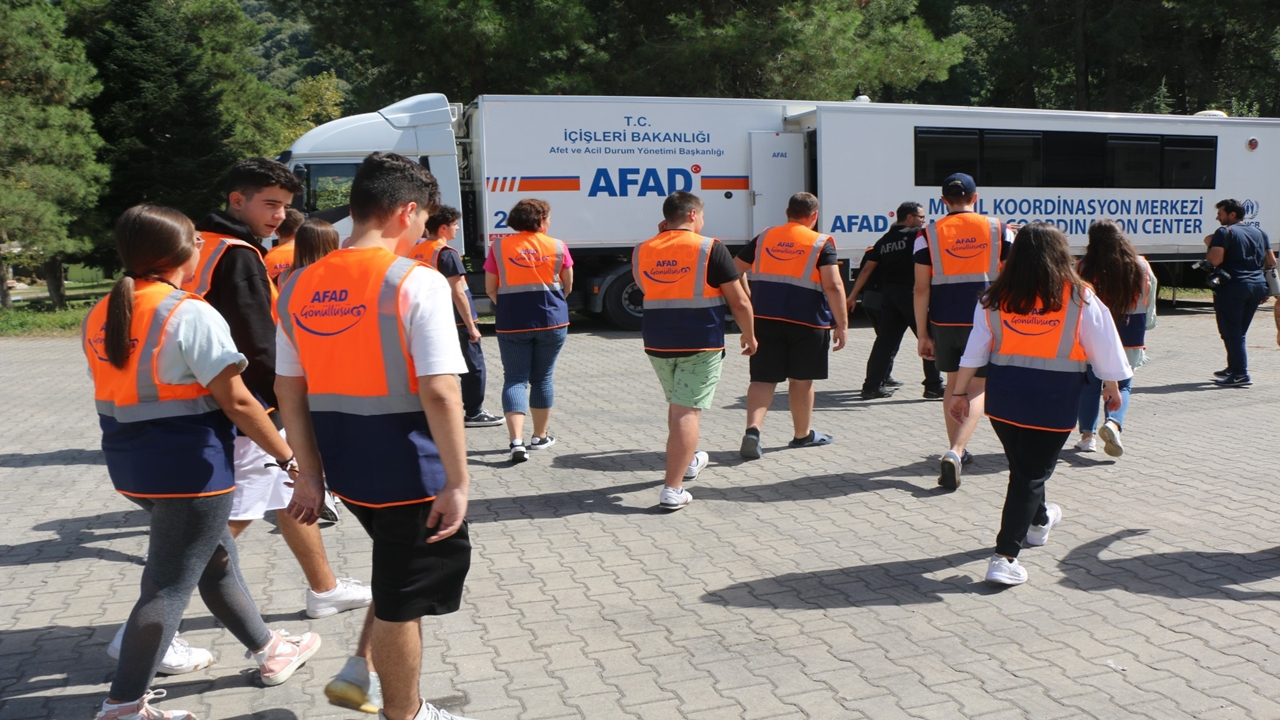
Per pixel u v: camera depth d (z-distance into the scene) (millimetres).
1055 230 4324
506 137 14180
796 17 20375
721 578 4641
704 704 3424
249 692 3553
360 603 4277
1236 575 4621
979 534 5258
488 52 19281
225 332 3090
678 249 5617
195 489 3070
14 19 19984
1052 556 4906
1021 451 4410
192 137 27906
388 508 2721
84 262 27719
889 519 5535
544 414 7246
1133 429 7871
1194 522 5430
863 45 21438
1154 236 17234
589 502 5914
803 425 7250
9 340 15898
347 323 2693
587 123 14445
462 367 2701
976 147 15789
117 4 27453
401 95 21531
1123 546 5043
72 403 9695
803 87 21078
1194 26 31219
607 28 20969
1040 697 3453
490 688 3553
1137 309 6945
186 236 3154
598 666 3729
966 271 6164
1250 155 17766
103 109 27328
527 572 4738
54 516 5777
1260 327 15328
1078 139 16453
